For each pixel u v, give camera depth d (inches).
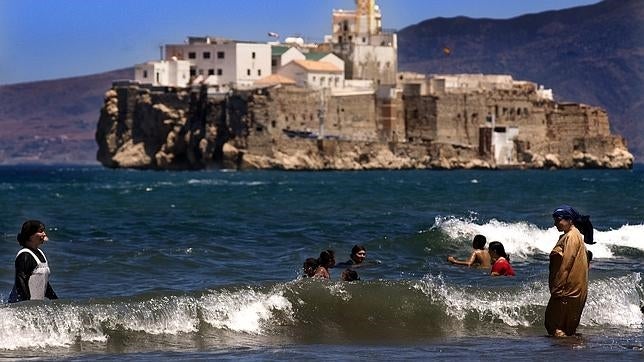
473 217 6835.6
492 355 2667.3
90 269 4057.6
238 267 4207.7
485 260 4109.3
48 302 2755.9
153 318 2829.7
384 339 2866.6
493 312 3112.7
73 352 2623.0
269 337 2842.0
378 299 3068.4
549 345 2810.0
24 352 2608.3
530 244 4729.3
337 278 3745.1
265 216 7549.2
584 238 3029.0
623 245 4724.4
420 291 3129.9
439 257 4404.5
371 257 4375.0
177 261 4330.7
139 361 2544.3
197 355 2618.1
